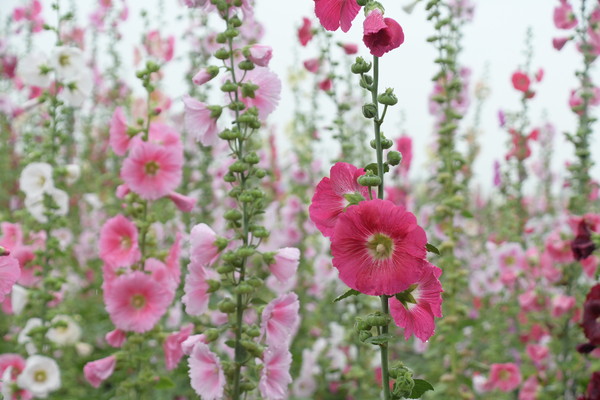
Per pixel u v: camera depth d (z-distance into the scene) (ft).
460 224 9.24
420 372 9.29
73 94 8.07
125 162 6.84
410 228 4.65
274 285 7.57
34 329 7.62
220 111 6.10
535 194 14.10
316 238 11.29
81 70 8.05
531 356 9.66
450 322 8.55
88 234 11.37
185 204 7.06
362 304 9.27
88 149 14.17
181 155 6.98
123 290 6.77
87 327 9.37
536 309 9.77
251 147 10.31
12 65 13.30
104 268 7.04
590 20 8.91
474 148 12.96
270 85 6.09
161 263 6.98
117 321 6.79
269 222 9.54
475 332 9.98
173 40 10.15
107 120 13.89
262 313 5.82
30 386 7.42
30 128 12.87
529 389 9.39
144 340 6.97
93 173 13.70
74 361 8.70
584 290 9.14
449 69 8.73
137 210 7.14
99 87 13.38
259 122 5.97
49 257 7.88
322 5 4.95
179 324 8.39
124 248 7.01
